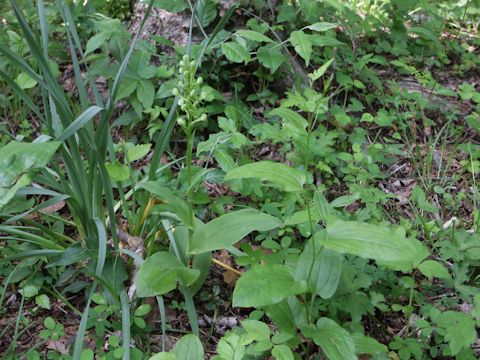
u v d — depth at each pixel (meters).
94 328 2.22
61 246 2.36
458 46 4.56
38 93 3.50
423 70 4.23
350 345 1.72
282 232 2.56
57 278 2.38
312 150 2.97
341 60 3.86
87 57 3.28
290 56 3.61
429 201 3.09
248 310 2.37
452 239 2.57
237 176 1.61
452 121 3.73
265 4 3.59
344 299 2.14
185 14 3.47
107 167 2.08
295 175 1.66
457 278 2.35
